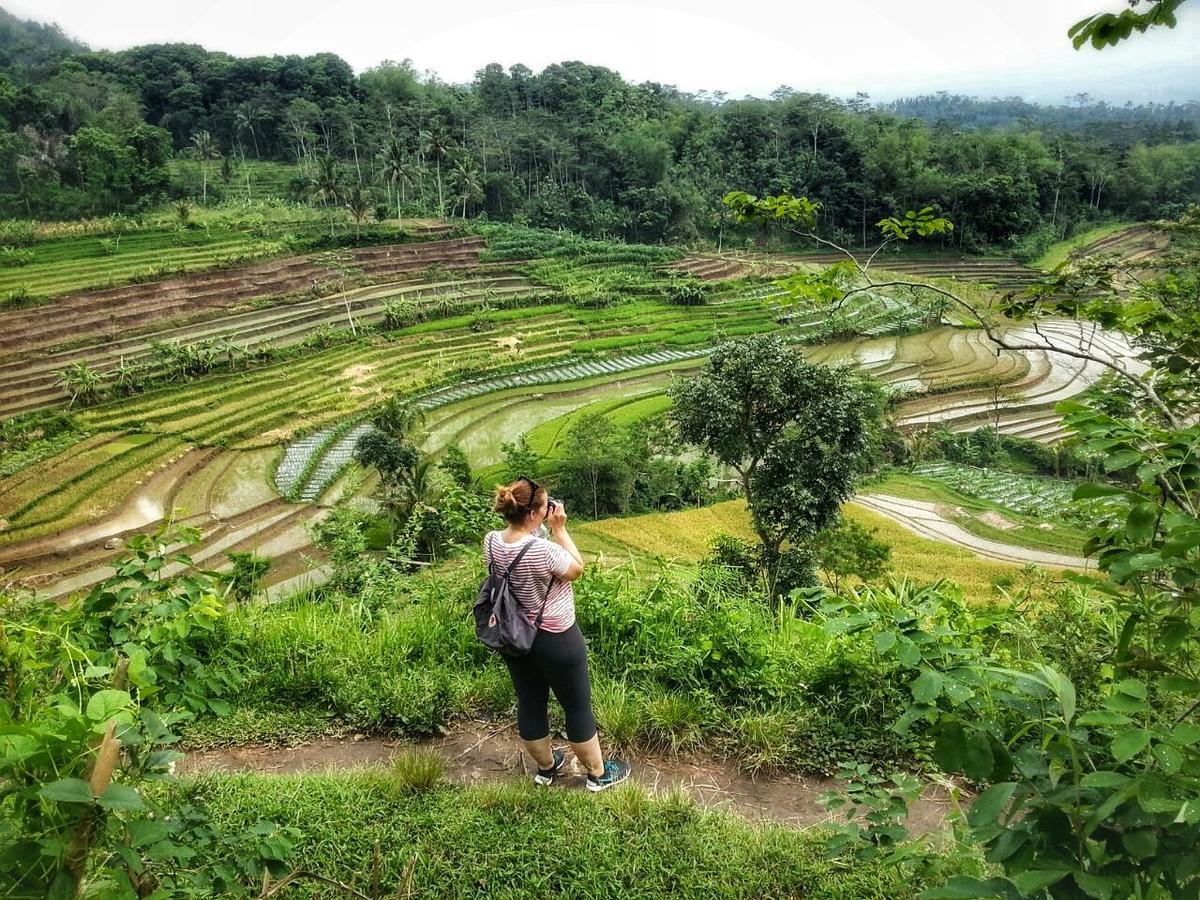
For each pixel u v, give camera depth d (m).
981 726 2.30
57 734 2.01
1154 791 1.80
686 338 71.12
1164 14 2.64
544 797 3.90
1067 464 51.88
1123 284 4.59
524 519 3.80
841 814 3.96
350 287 74.75
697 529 36.16
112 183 85.94
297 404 55.19
